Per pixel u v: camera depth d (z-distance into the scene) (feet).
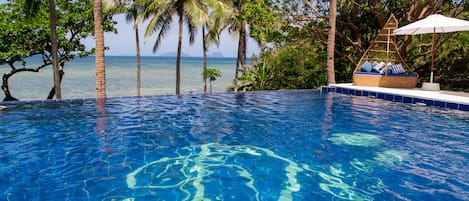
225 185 12.57
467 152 16.72
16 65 195.72
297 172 14.01
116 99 33.88
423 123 23.36
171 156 15.93
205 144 18.08
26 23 49.39
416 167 14.64
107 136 19.42
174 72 191.93
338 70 60.64
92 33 56.13
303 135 20.13
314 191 12.13
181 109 28.84
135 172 13.73
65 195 11.40
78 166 14.30
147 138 19.12
